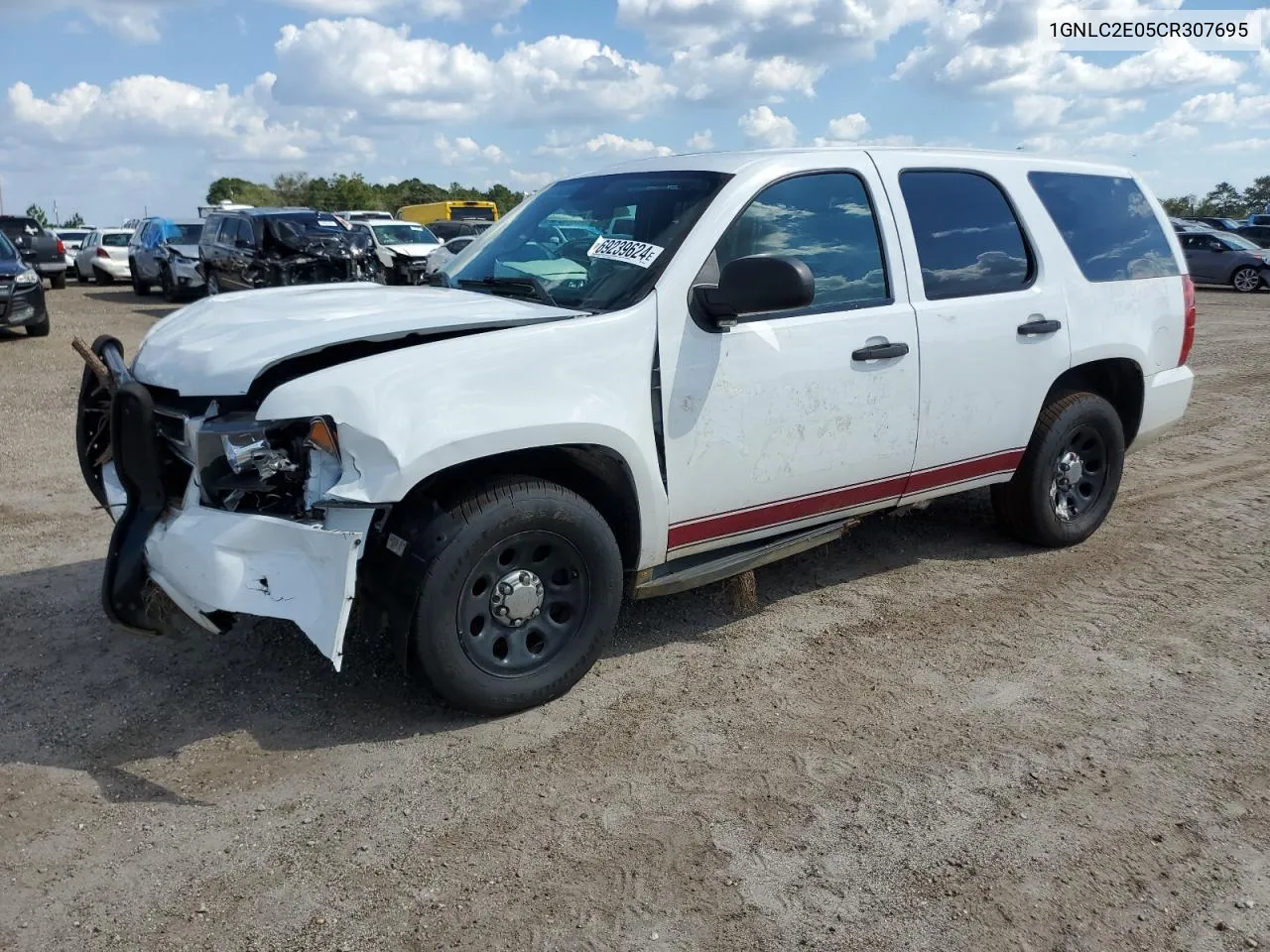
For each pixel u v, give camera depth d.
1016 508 5.26
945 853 2.92
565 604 3.70
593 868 2.84
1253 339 14.12
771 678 3.98
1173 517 6.05
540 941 2.56
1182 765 3.38
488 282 4.22
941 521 5.93
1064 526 5.35
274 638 4.25
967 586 4.95
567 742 3.50
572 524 3.57
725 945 2.55
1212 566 5.22
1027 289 4.87
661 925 2.62
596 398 3.54
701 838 2.98
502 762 3.38
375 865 2.85
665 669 4.06
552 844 2.95
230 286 19.16
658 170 4.36
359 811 3.10
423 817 3.07
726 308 3.69
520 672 3.61
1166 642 4.33
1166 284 5.56
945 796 3.19
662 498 3.81
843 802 3.16
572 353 3.50
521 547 3.51
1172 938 2.59
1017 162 5.01
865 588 4.92
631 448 3.64
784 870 2.84
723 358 3.85
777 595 4.84
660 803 3.15
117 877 2.79
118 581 3.39
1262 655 4.20
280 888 2.76
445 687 3.45
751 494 4.07
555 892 2.74
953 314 4.53
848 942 2.57
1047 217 5.01
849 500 4.44
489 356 3.36
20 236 24.73
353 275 18.41
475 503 3.38
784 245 4.06
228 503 3.28
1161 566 5.22
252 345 3.39
